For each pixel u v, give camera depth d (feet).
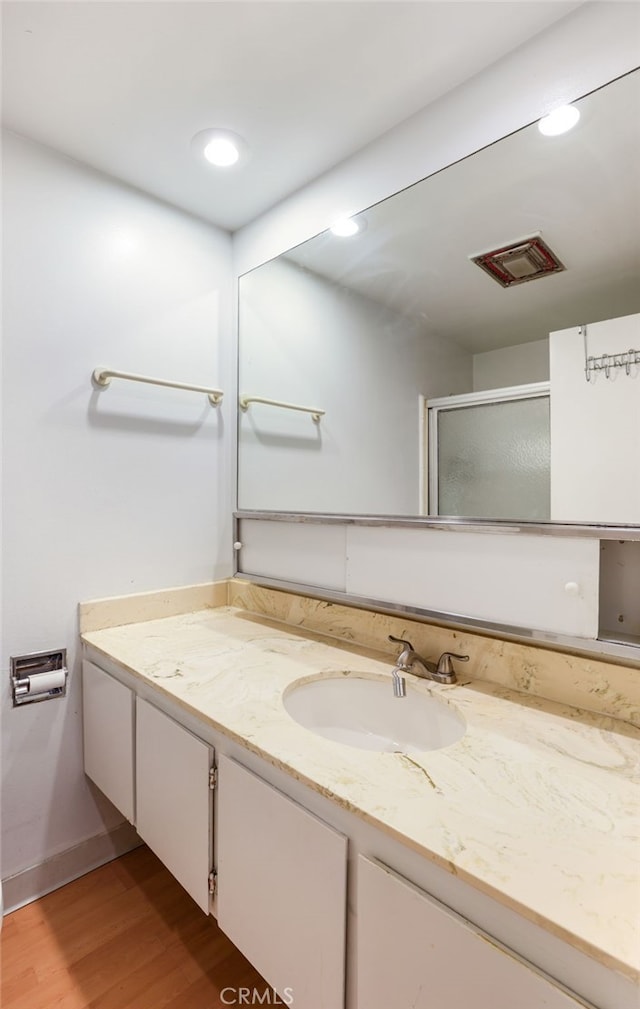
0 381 4.22
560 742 2.71
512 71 3.48
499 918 1.74
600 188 3.20
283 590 5.27
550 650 3.31
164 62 3.55
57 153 4.54
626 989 1.47
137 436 5.17
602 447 3.14
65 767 4.67
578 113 3.22
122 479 5.05
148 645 4.42
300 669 3.81
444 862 1.81
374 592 4.24
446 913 1.87
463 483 3.79
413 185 4.11
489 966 1.74
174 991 3.62
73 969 3.78
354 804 2.14
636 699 2.93
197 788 3.23
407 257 4.22
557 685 3.23
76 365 4.69
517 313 3.57
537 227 3.48
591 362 3.22
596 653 3.10
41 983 3.65
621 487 3.05
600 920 1.55
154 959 3.87
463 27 3.26
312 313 5.03
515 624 3.32
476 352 3.77
